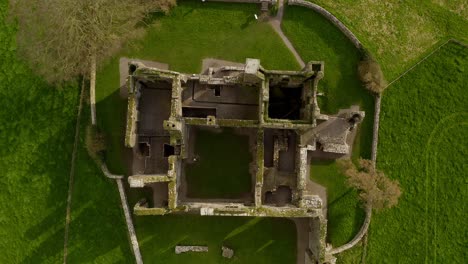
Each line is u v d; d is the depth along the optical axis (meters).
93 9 32.03
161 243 33.56
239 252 33.59
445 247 34.81
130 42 33.81
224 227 33.62
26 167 34.38
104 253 33.81
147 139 32.75
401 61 35.00
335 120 32.84
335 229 33.59
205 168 33.41
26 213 34.25
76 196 33.91
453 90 35.28
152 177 28.86
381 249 34.16
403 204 34.59
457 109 35.25
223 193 33.34
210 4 34.25
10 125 34.59
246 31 34.22
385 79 34.69
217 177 33.44
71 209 33.91
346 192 33.75
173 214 33.62
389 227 34.34
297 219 33.69
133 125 30.05
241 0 33.94
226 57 34.03
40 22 34.25
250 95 32.59
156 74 28.77
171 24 34.12
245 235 33.62
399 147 34.53
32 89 34.53
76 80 34.00
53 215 34.12
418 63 35.12
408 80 34.91
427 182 34.88
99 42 33.34
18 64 34.75
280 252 33.72
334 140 32.84
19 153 34.47
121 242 33.75
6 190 34.47
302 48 34.31
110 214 33.72
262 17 34.28
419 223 34.66
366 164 33.00
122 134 33.56
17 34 34.84
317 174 33.69
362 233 33.47
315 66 27.86
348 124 32.84
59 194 34.09
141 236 33.50
